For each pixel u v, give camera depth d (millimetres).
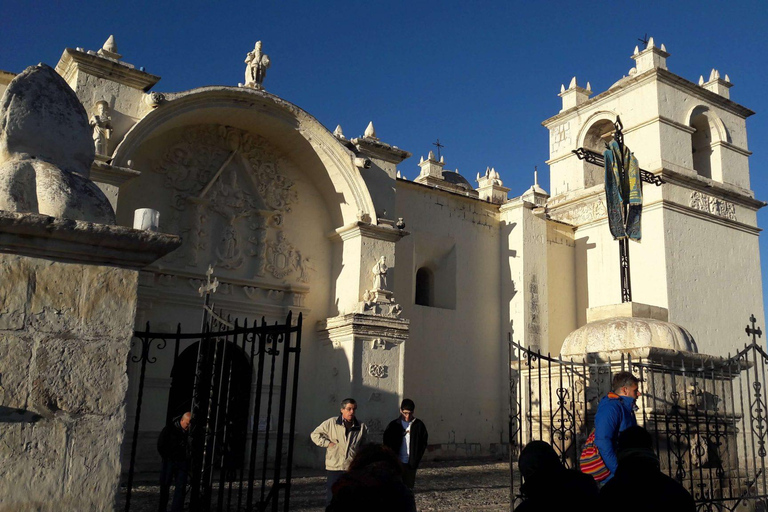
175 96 15023
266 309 17172
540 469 4051
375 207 18125
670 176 23734
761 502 10133
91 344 4059
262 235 17469
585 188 26188
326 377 17109
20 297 3922
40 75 4719
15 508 3719
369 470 3125
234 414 7719
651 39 25250
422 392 20094
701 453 9625
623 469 4691
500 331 22344
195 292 16141
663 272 22750
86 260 4145
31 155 4516
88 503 3898
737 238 25484
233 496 11391
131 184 15695
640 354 9633
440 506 11141
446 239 21828
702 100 26250
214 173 17078
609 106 26109
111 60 14438
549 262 24438
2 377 3809
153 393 15156
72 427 3934
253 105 16641
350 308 17281
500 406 21672
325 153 17516
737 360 9469
